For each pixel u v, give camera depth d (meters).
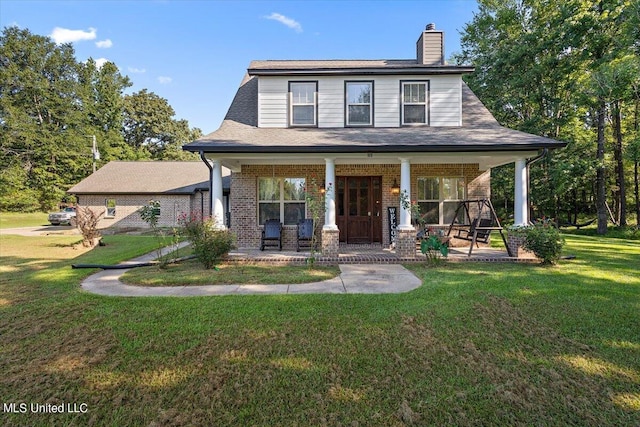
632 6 13.47
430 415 2.60
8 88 33.88
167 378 3.09
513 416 2.59
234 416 2.59
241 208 11.01
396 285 6.19
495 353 3.53
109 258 9.20
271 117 10.32
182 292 5.78
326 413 2.63
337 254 8.77
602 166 16.08
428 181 11.27
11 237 14.88
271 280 6.57
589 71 15.92
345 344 3.73
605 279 6.34
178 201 19.81
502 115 19.80
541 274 6.83
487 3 20.16
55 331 4.08
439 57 11.38
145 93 47.06
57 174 33.50
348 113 10.41
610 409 2.67
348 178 11.42
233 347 3.66
